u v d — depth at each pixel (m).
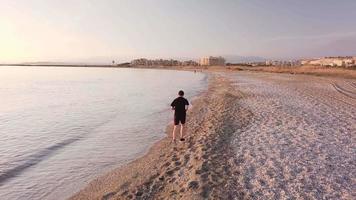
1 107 27.33
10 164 11.02
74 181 9.34
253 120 15.78
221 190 7.35
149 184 8.41
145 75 112.69
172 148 12.03
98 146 13.27
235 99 25.53
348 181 7.68
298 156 9.66
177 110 12.91
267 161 9.24
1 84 62.31
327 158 9.44
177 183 8.18
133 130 16.34
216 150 10.69
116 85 57.75
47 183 9.24
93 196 8.15
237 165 9.01
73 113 23.14
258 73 94.81
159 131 15.84
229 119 16.36
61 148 13.09
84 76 107.06
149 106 26.25
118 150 12.55
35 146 13.47
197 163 9.46
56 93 41.50
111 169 10.27
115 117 20.81
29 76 107.00
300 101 23.41
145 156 11.50
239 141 11.71
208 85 50.12
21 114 23.06
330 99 24.58
